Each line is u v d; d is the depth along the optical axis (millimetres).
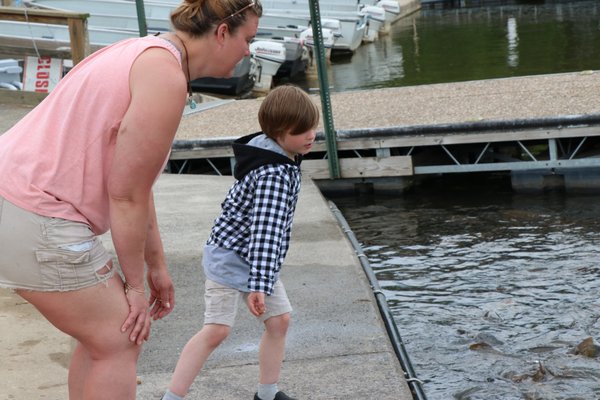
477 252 8023
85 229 2771
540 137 9461
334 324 5219
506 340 5875
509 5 34469
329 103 9984
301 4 25672
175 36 2932
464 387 5164
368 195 10398
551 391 5035
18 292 2771
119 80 2740
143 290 2896
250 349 4863
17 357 4602
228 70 3008
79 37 12914
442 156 10820
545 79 12172
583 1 33031
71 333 2832
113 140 2762
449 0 36594
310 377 4465
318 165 10250
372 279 6453
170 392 3814
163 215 8023
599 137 10117
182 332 5152
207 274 3855
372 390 4281
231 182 9633
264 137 3777
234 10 2898
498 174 10875
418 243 8477
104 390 2852
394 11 28875
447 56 22609
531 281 7074
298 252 6820
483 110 10484
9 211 2693
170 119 2727
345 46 24562
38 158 2734
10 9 13148
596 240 8062
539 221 8867
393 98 12000
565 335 5898
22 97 13234
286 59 21438
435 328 6168
